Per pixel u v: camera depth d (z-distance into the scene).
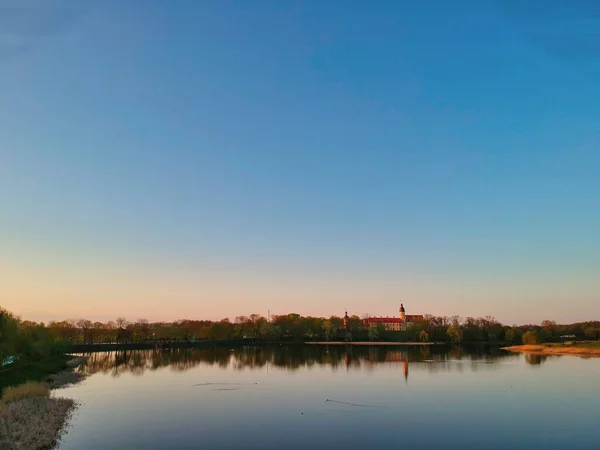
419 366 143.38
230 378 115.44
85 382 107.81
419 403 78.19
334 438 55.78
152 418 66.19
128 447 51.47
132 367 146.12
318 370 134.12
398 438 55.84
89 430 58.75
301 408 74.12
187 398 84.00
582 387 95.69
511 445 52.97
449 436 56.66
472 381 106.06
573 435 56.97
